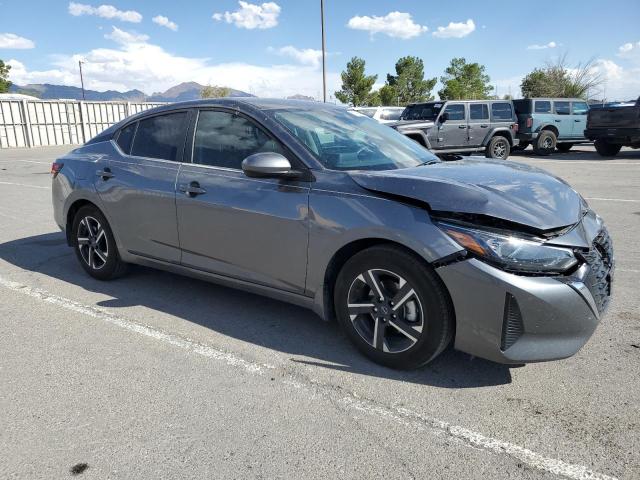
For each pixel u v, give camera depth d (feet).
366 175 10.44
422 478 7.39
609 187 33.42
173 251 13.57
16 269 17.49
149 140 14.38
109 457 7.88
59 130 89.71
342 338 11.99
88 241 15.99
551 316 8.90
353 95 122.83
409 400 9.37
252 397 9.50
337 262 10.91
